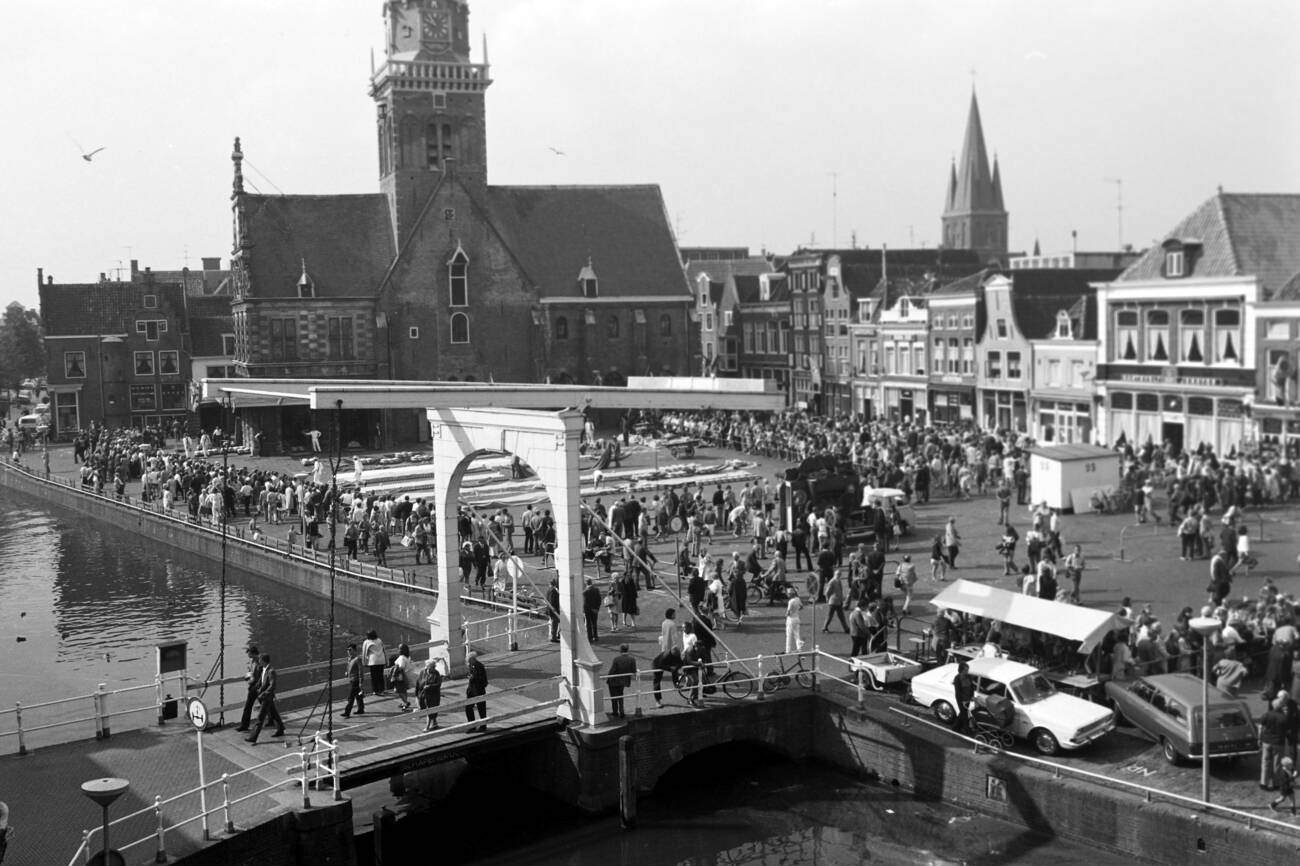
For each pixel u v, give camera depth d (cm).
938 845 2672
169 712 3136
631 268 10862
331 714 2903
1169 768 2656
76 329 11406
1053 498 5334
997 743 2855
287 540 5653
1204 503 4703
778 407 3862
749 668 3391
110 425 11531
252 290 9388
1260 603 3203
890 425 7788
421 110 9894
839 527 4762
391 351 9794
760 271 13450
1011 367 7806
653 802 3031
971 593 3250
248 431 8944
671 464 7262
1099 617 3012
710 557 4256
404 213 9925
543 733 2977
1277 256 5975
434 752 2800
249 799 2553
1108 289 6775
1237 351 6006
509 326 10138
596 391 3603
